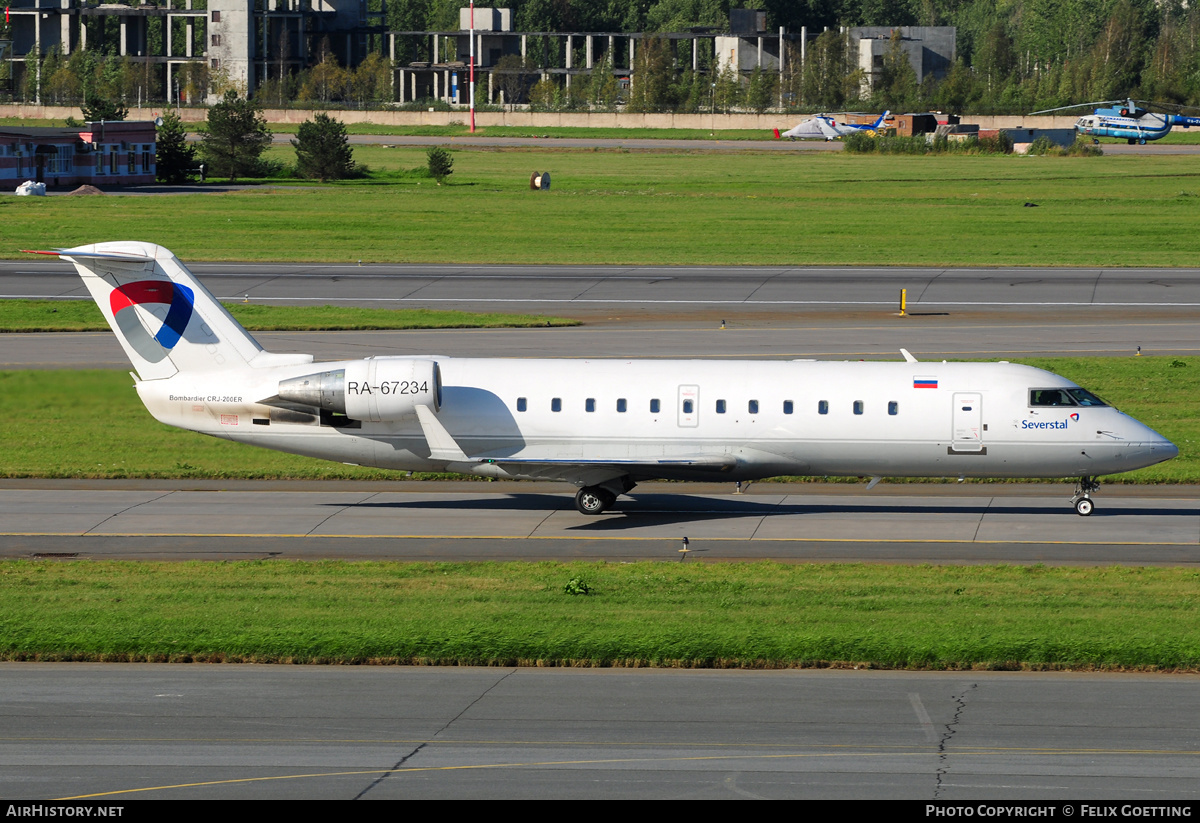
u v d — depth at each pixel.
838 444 146.50
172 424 151.75
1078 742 81.62
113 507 152.62
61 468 169.88
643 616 107.38
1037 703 88.69
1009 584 118.69
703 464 145.50
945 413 145.25
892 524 145.62
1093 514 149.62
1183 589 116.56
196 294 150.25
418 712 86.69
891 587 117.12
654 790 74.25
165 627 103.19
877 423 145.88
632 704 88.31
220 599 112.88
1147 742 81.62
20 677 93.88
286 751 79.94
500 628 102.94
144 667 96.81
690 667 97.19
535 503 157.50
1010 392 145.75
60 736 82.31
